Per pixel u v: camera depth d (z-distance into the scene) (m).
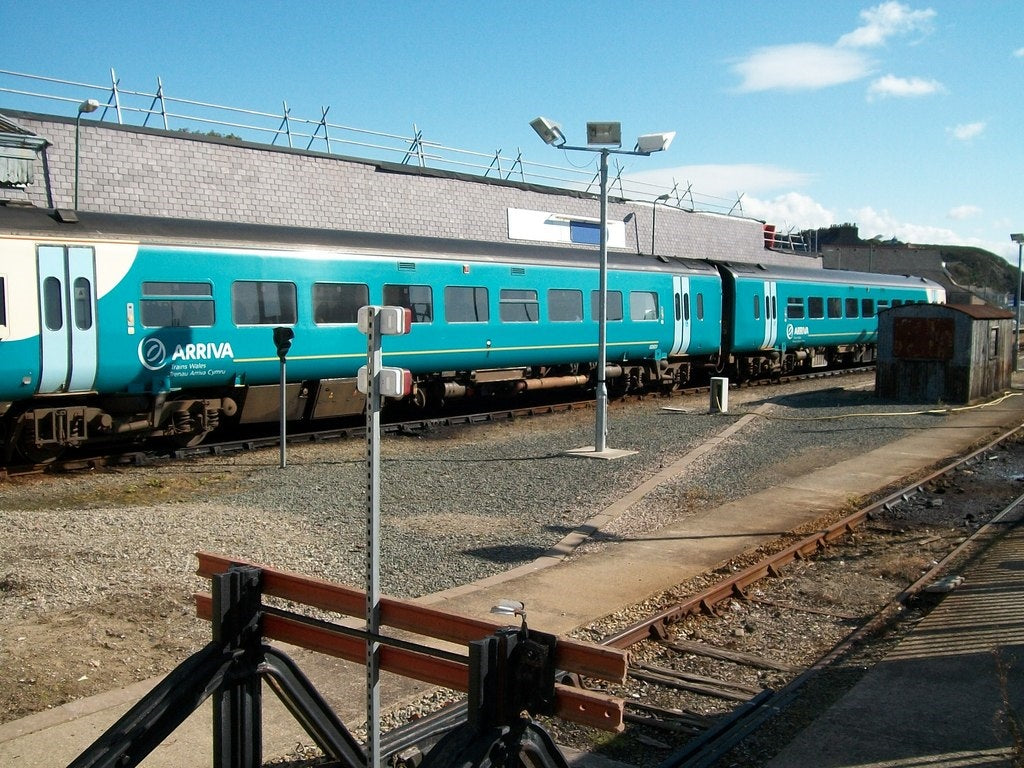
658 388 26.44
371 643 3.84
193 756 4.82
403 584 8.18
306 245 15.98
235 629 4.11
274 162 21.31
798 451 15.80
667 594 8.05
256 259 15.18
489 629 3.63
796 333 30.20
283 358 14.05
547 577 8.45
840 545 10.18
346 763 4.46
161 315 13.97
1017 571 8.57
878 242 92.00
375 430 3.81
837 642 7.28
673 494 12.25
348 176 23.00
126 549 8.70
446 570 8.66
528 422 19.73
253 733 4.17
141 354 13.73
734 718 5.67
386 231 24.02
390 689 5.84
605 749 5.37
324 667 6.19
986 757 4.82
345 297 16.56
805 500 12.04
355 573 8.41
